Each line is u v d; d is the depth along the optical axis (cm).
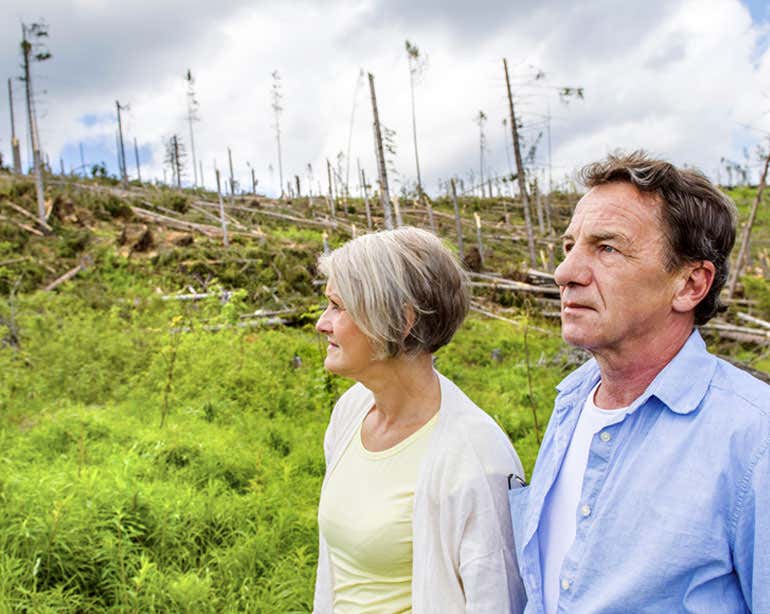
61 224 2228
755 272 2234
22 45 2209
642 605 109
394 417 171
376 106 1675
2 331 1020
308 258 2009
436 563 150
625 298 124
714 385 117
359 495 167
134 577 325
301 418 761
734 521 106
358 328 162
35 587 312
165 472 511
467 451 153
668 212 122
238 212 3244
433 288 158
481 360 1219
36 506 384
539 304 1828
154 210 2767
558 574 135
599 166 131
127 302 1387
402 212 3819
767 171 2003
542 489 142
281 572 363
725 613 108
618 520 115
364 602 162
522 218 4175
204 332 1076
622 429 123
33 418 687
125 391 821
